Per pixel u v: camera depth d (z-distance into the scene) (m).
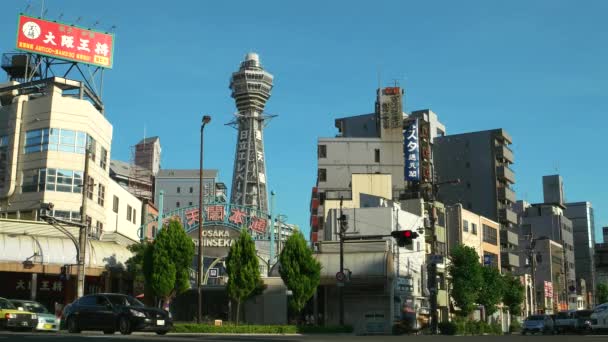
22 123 54.34
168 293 45.41
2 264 45.41
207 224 58.84
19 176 53.31
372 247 54.59
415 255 60.94
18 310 30.52
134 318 26.59
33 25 58.00
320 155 89.25
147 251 46.66
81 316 27.64
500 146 99.50
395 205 60.81
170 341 20.67
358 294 52.69
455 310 65.50
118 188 63.88
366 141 89.56
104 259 50.28
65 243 48.75
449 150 101.69
